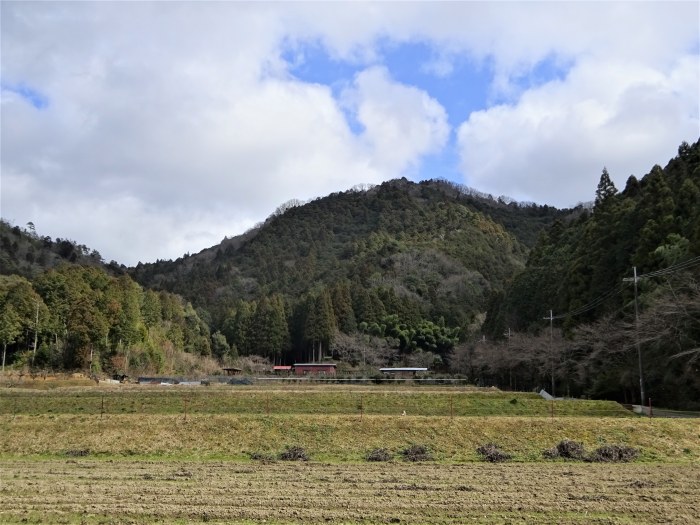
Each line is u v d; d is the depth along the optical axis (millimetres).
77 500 19422
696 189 60188
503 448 28203
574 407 39000
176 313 120188
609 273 64938
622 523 16859
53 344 77750
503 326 92188
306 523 17000
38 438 29984
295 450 27484
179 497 19750
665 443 28359
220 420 31172
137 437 29797
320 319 115562
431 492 20328
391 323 121750
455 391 52656
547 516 17562
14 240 160250
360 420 30969
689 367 40875
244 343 121812
